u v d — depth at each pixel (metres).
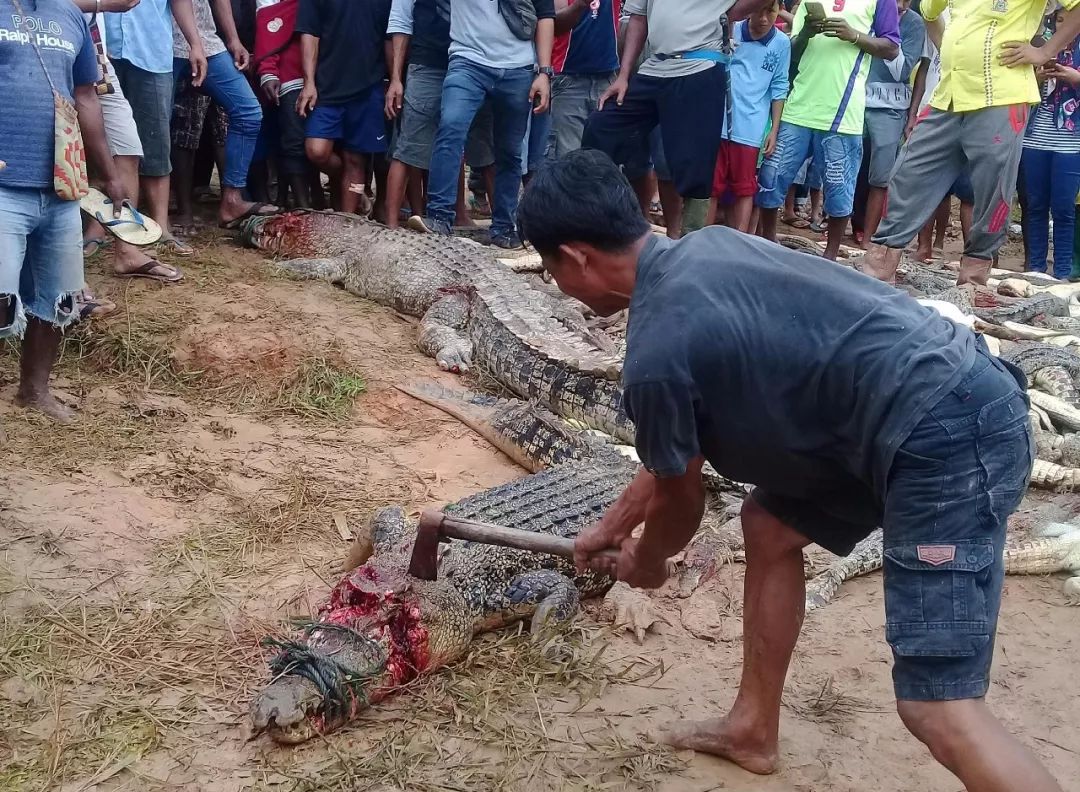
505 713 3.25
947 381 2.23
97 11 5.17
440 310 6.91
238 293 6.77
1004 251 12.09
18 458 4.46
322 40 8.29
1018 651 3.77
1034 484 5.32
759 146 8.37
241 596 3.75
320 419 5.37
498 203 9.05
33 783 2.79
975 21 7.47
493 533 3.11
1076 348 7.41
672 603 4.00
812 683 3.52
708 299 2.29
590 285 2.50
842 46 8.48
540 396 6.02
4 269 4.35
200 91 7.96
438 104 8.48
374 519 3.98
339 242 8.05
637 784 2.94
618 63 9.44
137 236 5.39
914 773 3.05
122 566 3.84
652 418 2.32
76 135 4.56
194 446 4.85
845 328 2.29
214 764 2.93
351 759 2.99
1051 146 9.62
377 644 3.25
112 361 5.55
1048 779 2.22
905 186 8.17
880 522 2.62
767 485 2.61
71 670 3.25
